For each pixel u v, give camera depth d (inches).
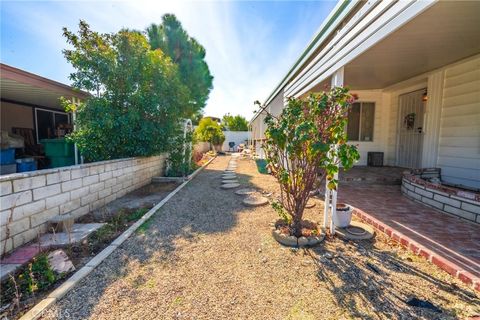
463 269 83.5
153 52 245.8
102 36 213.9
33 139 322.3
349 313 68.8
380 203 162.9
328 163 105.7
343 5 117.1
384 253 102.4
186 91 291.9
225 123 1221.7
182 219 149.5
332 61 130.0
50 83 206.5
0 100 282.0
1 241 98.5
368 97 296.8
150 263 97.0
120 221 144.6
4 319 67.1
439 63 177.5
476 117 166.9
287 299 75.4
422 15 99.2
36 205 116.9
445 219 132.1
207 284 83.3
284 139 107.5
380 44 134.3
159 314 69.2
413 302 72.2
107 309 70.9
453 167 185.2
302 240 111.3
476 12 96.0
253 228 134.7
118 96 219.0
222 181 276.4
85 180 157.6
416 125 254.2
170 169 299.9
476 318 64.9
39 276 86.1
